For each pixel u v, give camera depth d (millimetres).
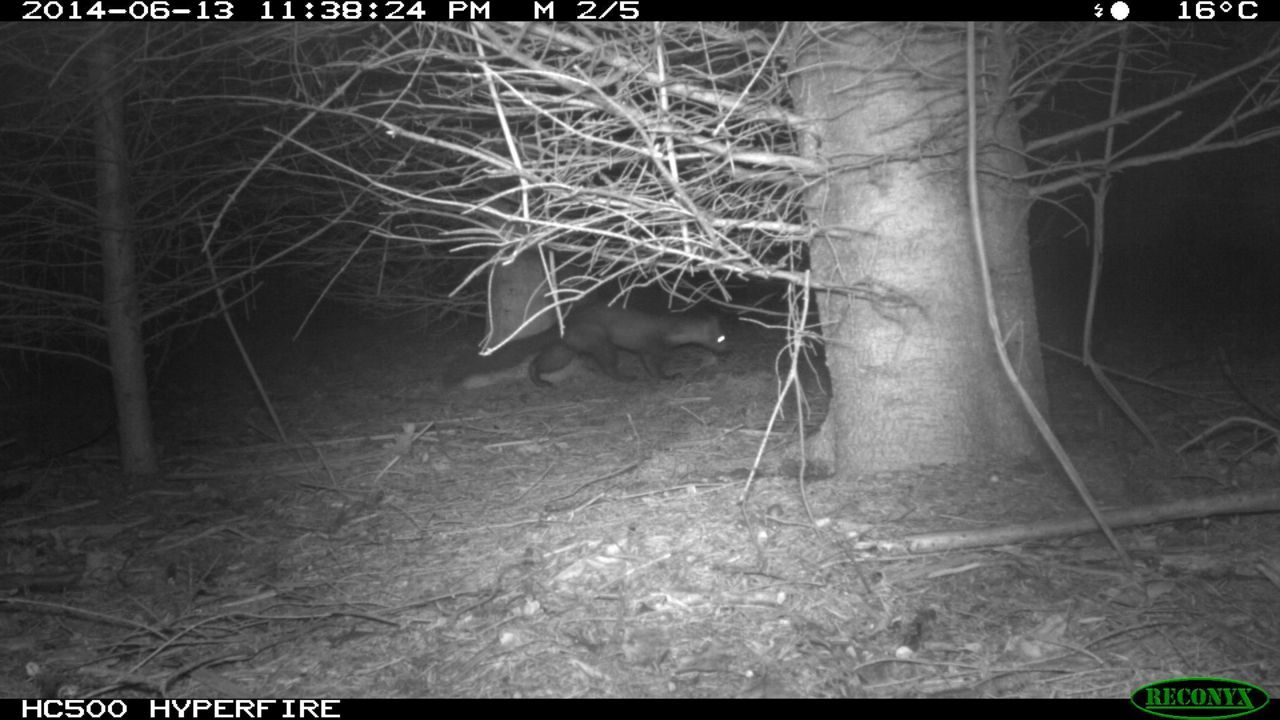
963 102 3365
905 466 3537
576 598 3100
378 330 7508
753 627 2854
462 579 3352
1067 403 4465
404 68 3842
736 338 6488
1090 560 3074
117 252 4504
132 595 3496
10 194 4320
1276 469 3482
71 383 6594
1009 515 3256
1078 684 2568
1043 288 7105
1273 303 6098
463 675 2799
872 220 3449
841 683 2609
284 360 6906
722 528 3363
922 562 3096
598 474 4082
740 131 3553
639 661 2748
